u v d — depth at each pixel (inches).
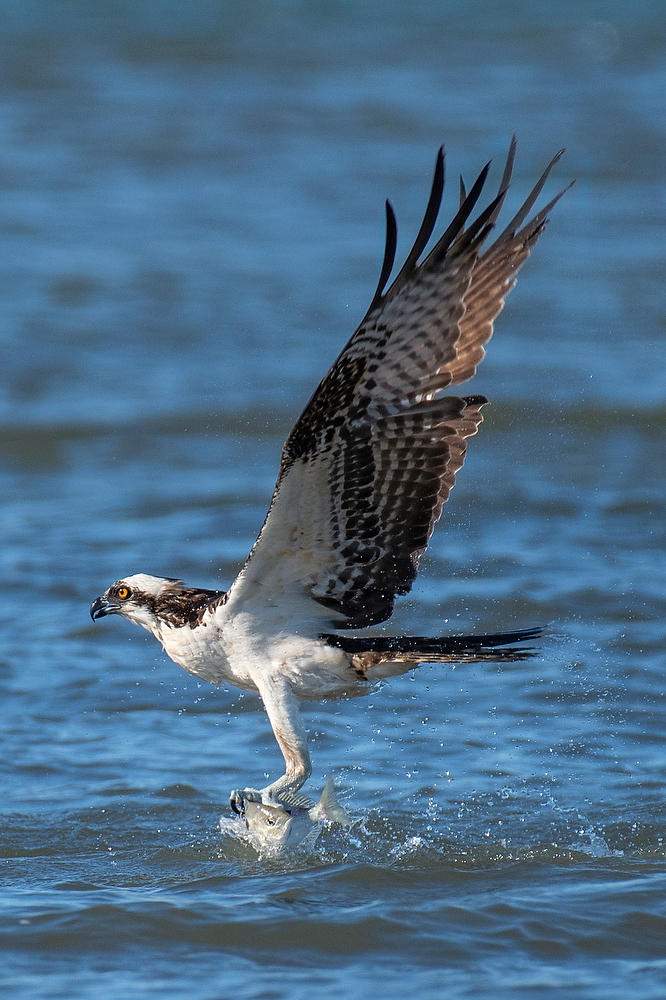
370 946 354.9
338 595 390.6
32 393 932.6
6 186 1341.0
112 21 1941.4
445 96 1667.1
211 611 400.8
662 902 378.6
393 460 365.4
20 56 1752.0
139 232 1237.1
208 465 823.1
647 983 333.7
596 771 473.4
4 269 1141.7
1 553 685.3
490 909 374.6
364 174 1398.9
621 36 1975.9
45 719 517.3
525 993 328.2
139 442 857.5
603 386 928.9
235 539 703.1
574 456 822.5
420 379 357.1
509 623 591.8
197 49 1815.9
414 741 499.8
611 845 422.9
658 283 1138.7
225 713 529.3
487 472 796.6
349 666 397.7
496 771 475.5
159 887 394.6
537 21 2054.6
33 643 584.4
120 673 560.1
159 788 466.3
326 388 347.6
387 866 408.5
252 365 976.9
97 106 1577.3
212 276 1143.6
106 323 1045.2
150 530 717.9
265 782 473.4
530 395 910.4
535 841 426.6
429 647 388.2
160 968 342.3
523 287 1137.4
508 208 1317.7
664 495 754.2
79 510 752.3
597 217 1305.4
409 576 379.9
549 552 674.8
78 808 451.5
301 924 365.4
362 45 1893.5
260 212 1294.3
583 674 546.3
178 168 1408.7
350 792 462.6
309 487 365.1
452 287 348.2
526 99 1663.4
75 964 344.2
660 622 589.9
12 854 421.4
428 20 2043.6
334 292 1106.7
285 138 1508.4
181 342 1019.3
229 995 327.6
